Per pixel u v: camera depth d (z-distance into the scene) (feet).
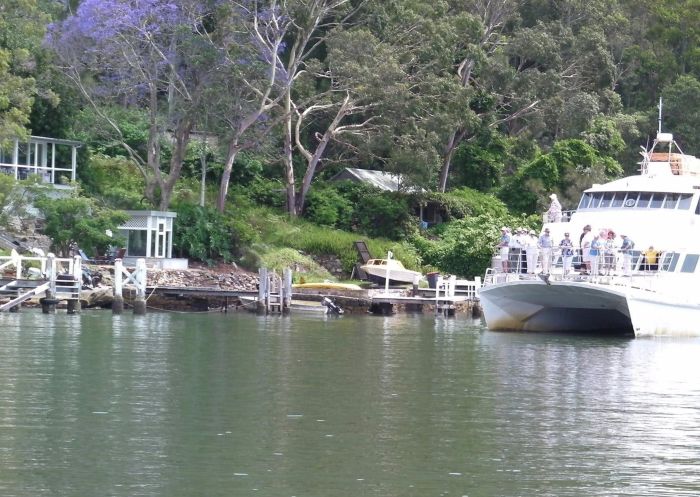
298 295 212.02
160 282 217.77
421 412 91.15
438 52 270.67
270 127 252.62
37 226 224.33
